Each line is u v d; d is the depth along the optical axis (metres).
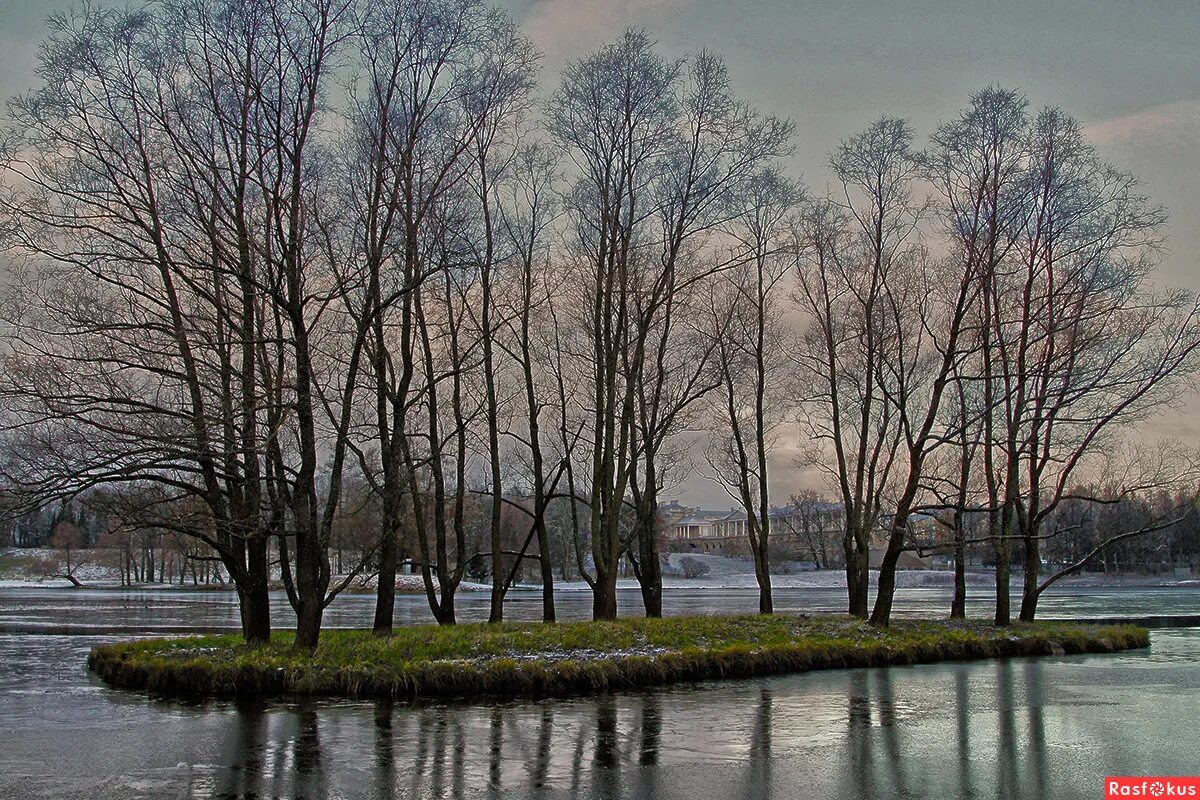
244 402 22.78
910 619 38.81
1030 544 37.97
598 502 33.97
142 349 22.86
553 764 15.22
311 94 23.70
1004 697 21.94
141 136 25.05
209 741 16.78
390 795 13.42
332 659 22.67
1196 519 119.56
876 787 14.00
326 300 23.53
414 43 25.44
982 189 33.31
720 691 22.58
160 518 24.38
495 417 34.47
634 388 37.47
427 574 33.50
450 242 28.28
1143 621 46.16
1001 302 37.97
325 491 48.75
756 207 37.62
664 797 13.43
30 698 21.55
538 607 60.66
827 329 39.47
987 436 36.38
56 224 23.19
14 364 22.23
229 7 23.97
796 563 146.62
